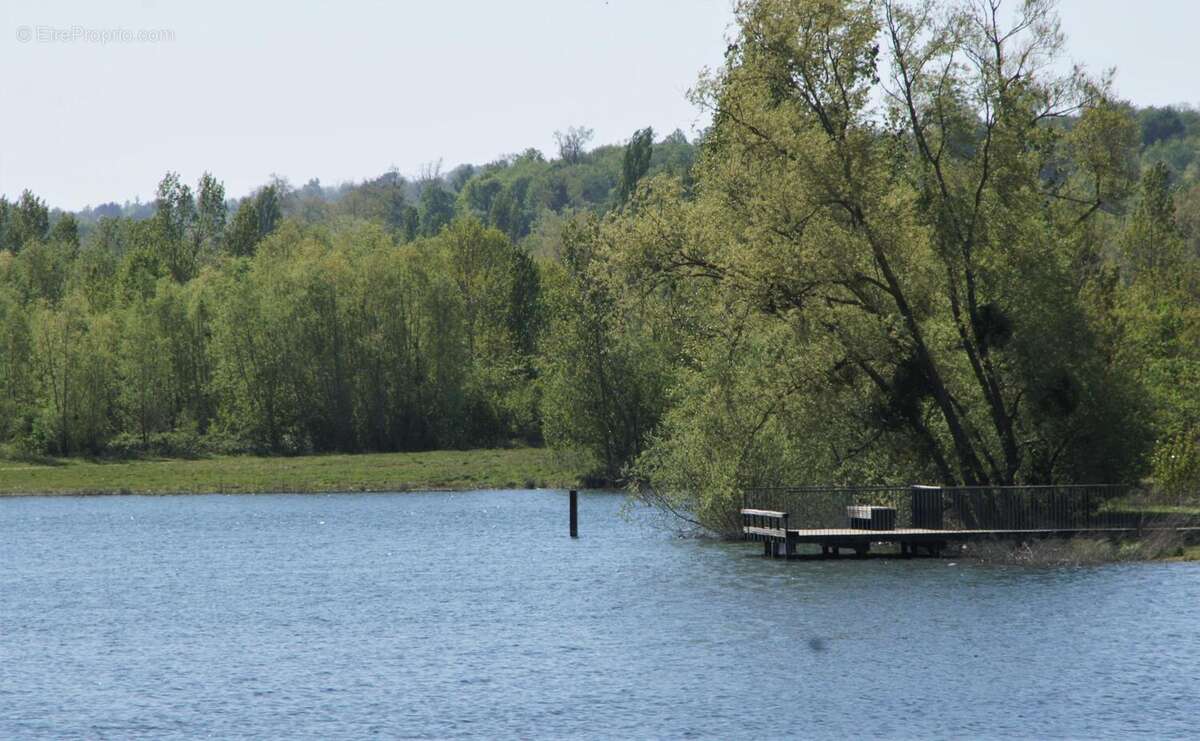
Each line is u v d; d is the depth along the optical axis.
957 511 84.25
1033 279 84.38
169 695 50.28
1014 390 87.88
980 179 84.50
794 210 80.31
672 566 84.88
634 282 86.81
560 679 51.66
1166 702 46.22
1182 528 84.38
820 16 81.12
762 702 47.25
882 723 44.31
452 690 50.22
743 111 81.31
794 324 82.94
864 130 81.50
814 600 68.12
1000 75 84.19
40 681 53.06
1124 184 94.00
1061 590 69.12
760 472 91.19
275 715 46.91
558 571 85.62
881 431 85.88
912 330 83.00
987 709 45.72
